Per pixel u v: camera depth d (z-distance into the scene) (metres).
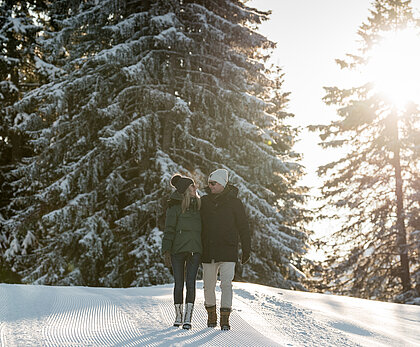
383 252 23.47
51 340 3.84
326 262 25.12
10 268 18.69
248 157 18.28
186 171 16.03
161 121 17.83
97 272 16.64
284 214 22.11
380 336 5.89
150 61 16.12
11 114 20.91
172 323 4.85
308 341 4.87
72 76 17.28
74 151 17.61
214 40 17.14
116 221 15.59
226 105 17.31
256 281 19.02
